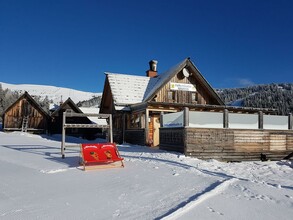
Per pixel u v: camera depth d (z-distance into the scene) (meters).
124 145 19.72
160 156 12.05
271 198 5.92
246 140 13.62
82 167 9.54
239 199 5.80
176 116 13.62
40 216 4.74
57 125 35.78
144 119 19.81
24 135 29.50
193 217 4.74
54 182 7.33
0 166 9.70
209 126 13.05
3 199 5.73
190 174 8.27
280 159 14.26
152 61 27.83
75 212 4.95
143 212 4.96
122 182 7.31
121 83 24.19
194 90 23.48
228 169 9.70
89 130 34.47
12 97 77.50
